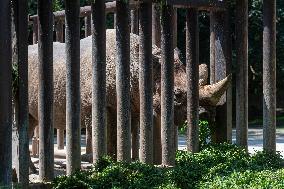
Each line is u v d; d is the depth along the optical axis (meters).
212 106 11.88
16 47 8.98
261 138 22.73
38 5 9.41
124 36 10.66
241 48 13.11
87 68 12.09
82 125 12.74
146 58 11.05
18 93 9.11
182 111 11.70
